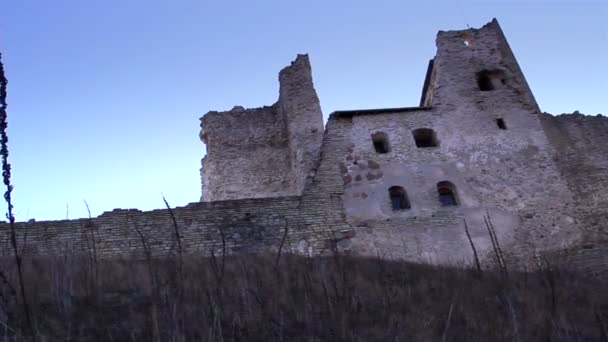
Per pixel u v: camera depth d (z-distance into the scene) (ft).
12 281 37.24
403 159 64.64
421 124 68.33
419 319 37.11
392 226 58.90
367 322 35.81
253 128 88.58
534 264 56.65
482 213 60.75
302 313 34.68
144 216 56.29
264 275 41.39
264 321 32.19
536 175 64.90
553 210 61.98
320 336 32.42
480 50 77.51
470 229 59.26
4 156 24.02
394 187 62.39
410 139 66.69
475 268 51.70
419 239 58.08
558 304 41.29
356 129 67.10
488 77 75.31
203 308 32.04
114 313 35.37
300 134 79.15
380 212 59.93
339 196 61.00
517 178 64.34
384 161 64.28
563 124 70.90
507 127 69.10
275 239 56.80
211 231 56.29
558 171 65.62
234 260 48.44
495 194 62.59
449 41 77.87
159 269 42.09
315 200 60.18
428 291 43.47
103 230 54.70
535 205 62.13
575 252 58.39
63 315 33.91
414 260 56.08
